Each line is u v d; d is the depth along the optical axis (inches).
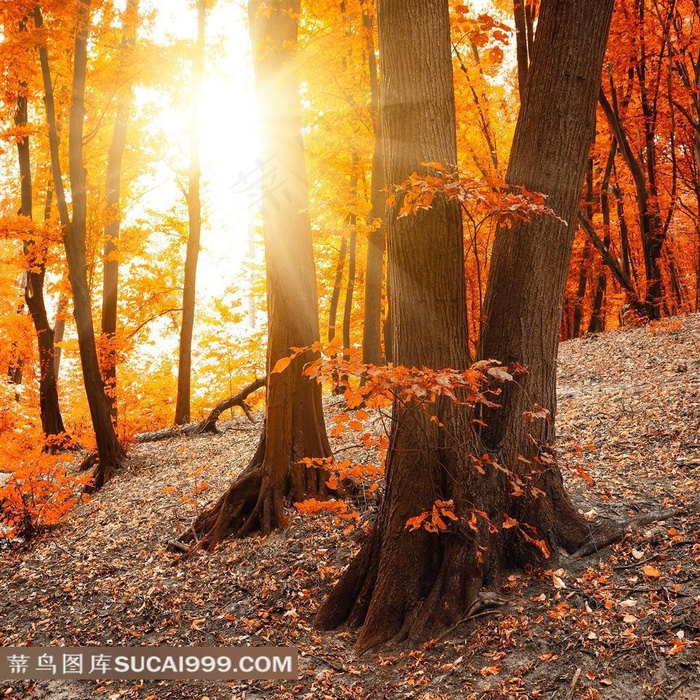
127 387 536.7
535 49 167.8
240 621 184.2
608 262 520.7
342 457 289.9
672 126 520.7
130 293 579.5
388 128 160.2
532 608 150.6
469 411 161.5
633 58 476.1
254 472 247.1
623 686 124.6
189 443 440.5
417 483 161.6
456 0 416.8
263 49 253.3
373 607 161.5
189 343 524.1
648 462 215.5
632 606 143.3
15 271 506.3
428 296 157.9
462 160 511.8
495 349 168.4
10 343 502.0
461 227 160.7
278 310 252.1
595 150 589.0
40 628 204.1
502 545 164.6
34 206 512.4
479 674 136.9
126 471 387.9
